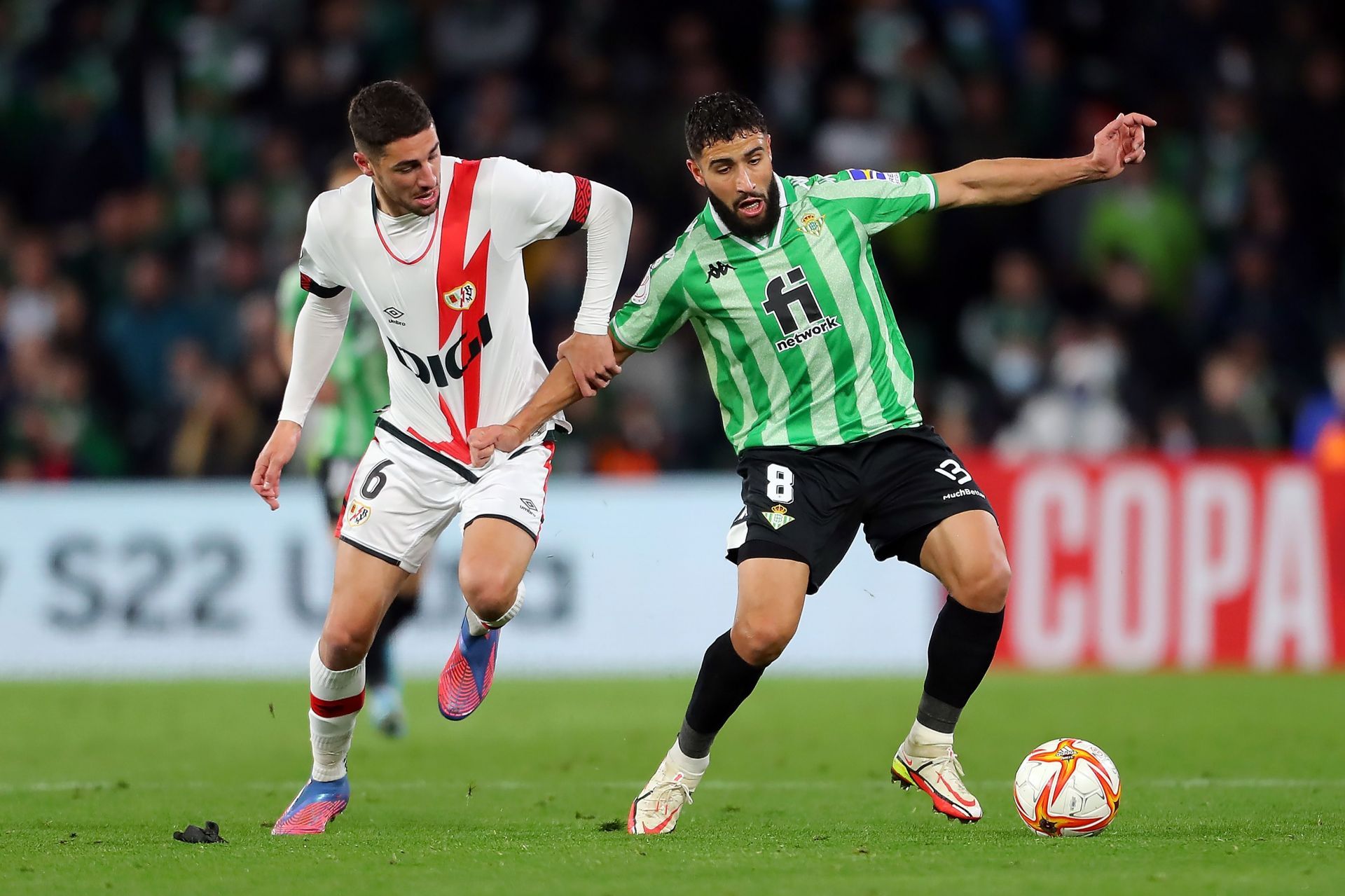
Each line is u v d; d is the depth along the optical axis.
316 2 55.50
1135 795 21.83
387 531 19.36
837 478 18.88
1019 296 49.41
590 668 41.06
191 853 17.47
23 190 55.44
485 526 19.20
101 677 40.34
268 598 40.88
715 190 18.41
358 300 27.12
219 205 52.41
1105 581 40.09
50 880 15.80
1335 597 40.12
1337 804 20.86
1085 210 52.03
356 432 27.86
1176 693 35.38
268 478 19.66
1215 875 15.28
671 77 54.53
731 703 18.55
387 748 28.48
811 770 25.62
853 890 14.74
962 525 18.67
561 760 26.89
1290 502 40.19
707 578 41.50
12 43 56.56
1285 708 32.69
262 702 35.38
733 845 17.67
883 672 41.03
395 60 54.41
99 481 47.09
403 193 18.16
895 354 19.52
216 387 45.75
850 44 55.12
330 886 15.31
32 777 25.38
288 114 52.56
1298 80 55.91
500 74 53.62
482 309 19.30
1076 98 54.59
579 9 55.72
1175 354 50.00
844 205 19.14
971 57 54.34
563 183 19.23
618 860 16.64
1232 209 53.81
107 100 54.31
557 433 20.59
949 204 19.47
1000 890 14.66
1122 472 40.19
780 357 18.94
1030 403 47.16
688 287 19.05
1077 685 36.91
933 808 20.30
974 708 32.91
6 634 40.66
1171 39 55.66
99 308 50.97
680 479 42.06
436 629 40.34
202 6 55.16
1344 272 54.59
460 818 20.52
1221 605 40.03
